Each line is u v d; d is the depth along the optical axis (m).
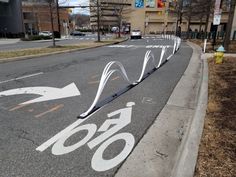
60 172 2.75
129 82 6.77
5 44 26.41
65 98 5.52
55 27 64.94
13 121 4.18
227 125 3.70
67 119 4.28
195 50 18.17
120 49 19.14
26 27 59.75
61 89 6.30
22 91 6.08
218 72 8.14
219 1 12.74
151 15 80.62
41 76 7.95
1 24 51.22
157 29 81.69
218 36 33.03
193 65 10.73
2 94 5.80
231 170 2.57
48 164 2.90
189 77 8.09
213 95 5.32
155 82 7.28
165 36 50.53
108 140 3.53
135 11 80.69
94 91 6.14
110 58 12.98
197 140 3.17
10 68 9.62
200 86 6.49
